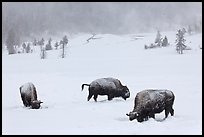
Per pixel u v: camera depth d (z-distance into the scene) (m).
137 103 26.50
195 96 41.44
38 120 27.59
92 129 23.23
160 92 27.30
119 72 102.00
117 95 39.28
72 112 31.41
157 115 29.14
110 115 29.33
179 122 25.38
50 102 40.03
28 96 35.38
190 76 76.62
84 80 76.00
